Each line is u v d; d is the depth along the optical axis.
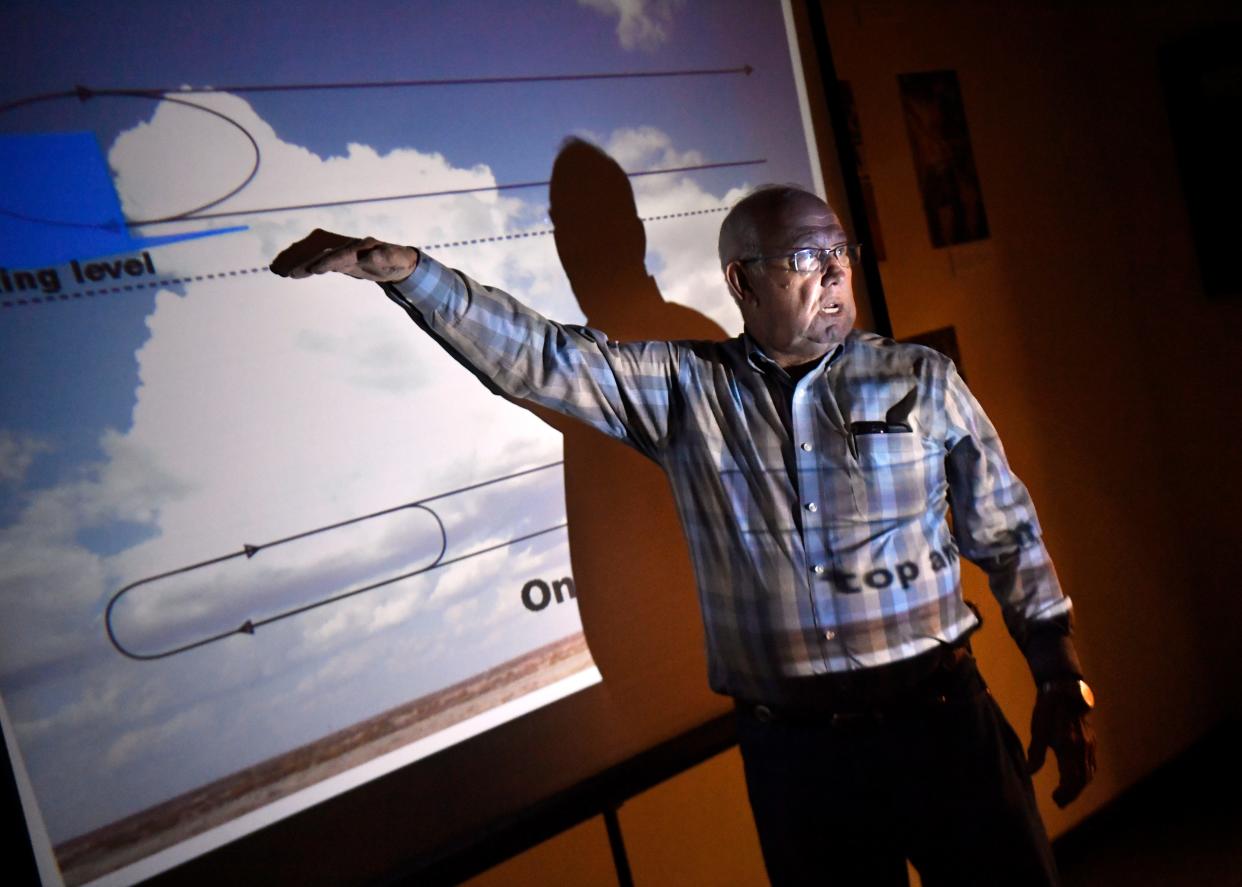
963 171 1.89
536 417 1.30
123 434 1.03
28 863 0.95
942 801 1.16
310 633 1.13
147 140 1.05
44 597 0.99
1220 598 2.30
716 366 1.20
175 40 1.07
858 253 1.16
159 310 1.05
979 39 1.95
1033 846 1.16
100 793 1.00
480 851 1.22
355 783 1.15
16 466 0.98
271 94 1.12
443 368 1.22
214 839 1.06
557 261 1.32
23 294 0.99
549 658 1.30
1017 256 1.98
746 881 1.53
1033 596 1.23
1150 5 2.09
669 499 1.44
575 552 1.33
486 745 1.25
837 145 1.61
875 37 1.78
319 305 1.14
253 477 1.10
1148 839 2.01
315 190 1.15
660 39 1.42
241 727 1.08
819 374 1.17
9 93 0.99
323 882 1.13
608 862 1.38
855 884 1.22
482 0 1.27
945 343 1.85
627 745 1.37
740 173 1.50
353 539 1.16
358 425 1.16
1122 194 2.17
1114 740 2.09
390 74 1.20
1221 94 2.02
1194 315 2.20
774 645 1.17
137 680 1.03
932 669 1.17
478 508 1.25
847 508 1.15
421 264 1.01
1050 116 2.06
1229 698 2.30
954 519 1.27
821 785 1.17
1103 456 2.12
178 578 1.05
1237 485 2.23
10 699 0.97
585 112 1.35
